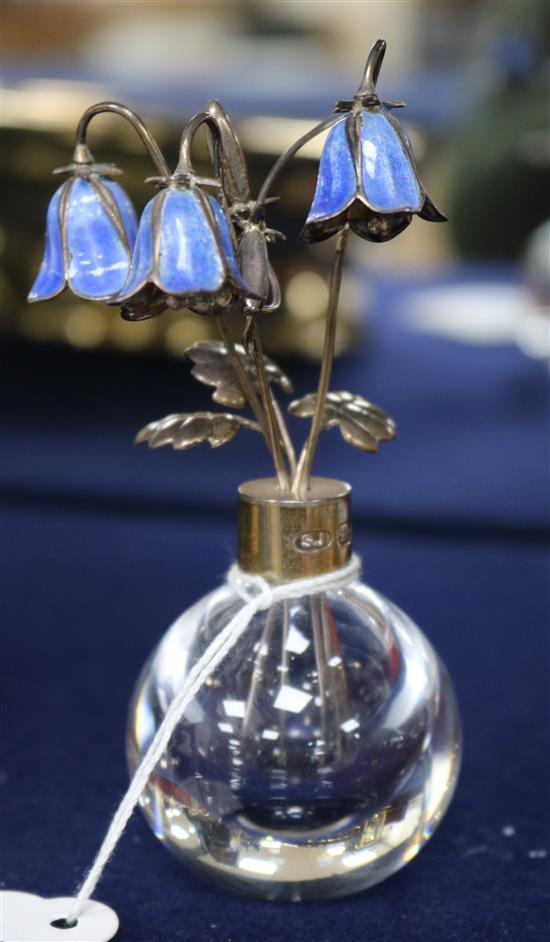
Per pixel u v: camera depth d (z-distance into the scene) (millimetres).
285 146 618
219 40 1536
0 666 443
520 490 560
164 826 333
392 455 601
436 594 495
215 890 344
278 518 325
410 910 337
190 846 331
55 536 541
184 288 290
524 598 492
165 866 353
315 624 328
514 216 1057
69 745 401
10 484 569
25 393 690
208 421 335
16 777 386
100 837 363
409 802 329
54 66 918
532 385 708
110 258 316
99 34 1518
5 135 638
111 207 318
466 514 537
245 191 320
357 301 755
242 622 322
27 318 710
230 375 339
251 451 619
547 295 751
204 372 339
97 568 514
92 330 718
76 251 316
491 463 590
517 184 1044
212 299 301
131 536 542
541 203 1046
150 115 632
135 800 323
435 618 478
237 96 805
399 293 935
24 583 500
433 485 563
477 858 356
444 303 891
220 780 324
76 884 346
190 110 696
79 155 320
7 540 536
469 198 1066
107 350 726
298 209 639
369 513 538
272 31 1570
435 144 1077
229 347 325
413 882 347
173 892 344
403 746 327
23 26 1489
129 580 504
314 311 683
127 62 1390
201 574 509
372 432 342
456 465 588
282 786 323
